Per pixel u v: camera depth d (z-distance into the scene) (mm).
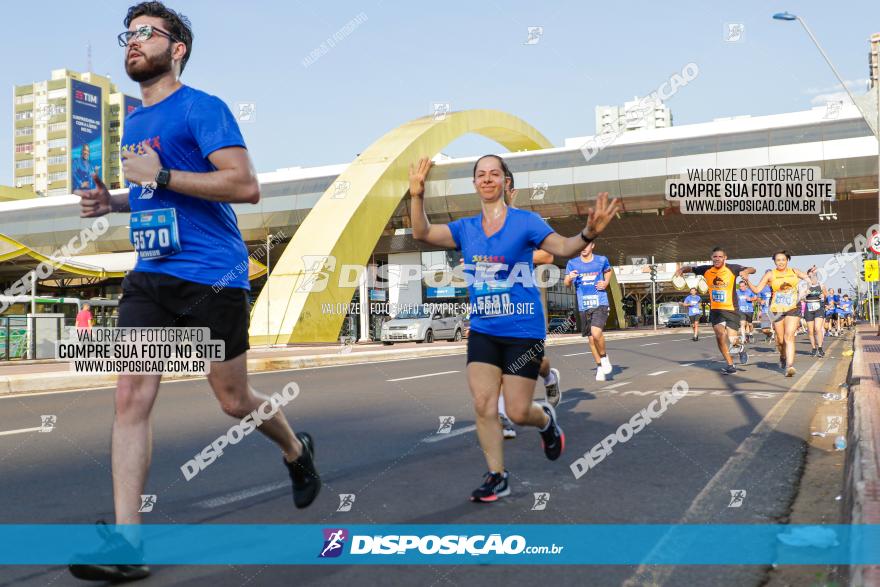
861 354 12922
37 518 3666
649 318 93812
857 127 34562
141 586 2717
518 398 3945
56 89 133500
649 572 2891
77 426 7016
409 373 13859
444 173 42156
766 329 23188
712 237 49688
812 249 58812
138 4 3027
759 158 36062
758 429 6312
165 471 4809
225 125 2902
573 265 10180
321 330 34156
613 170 38281
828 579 2770
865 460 3744
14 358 22203
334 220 36500
